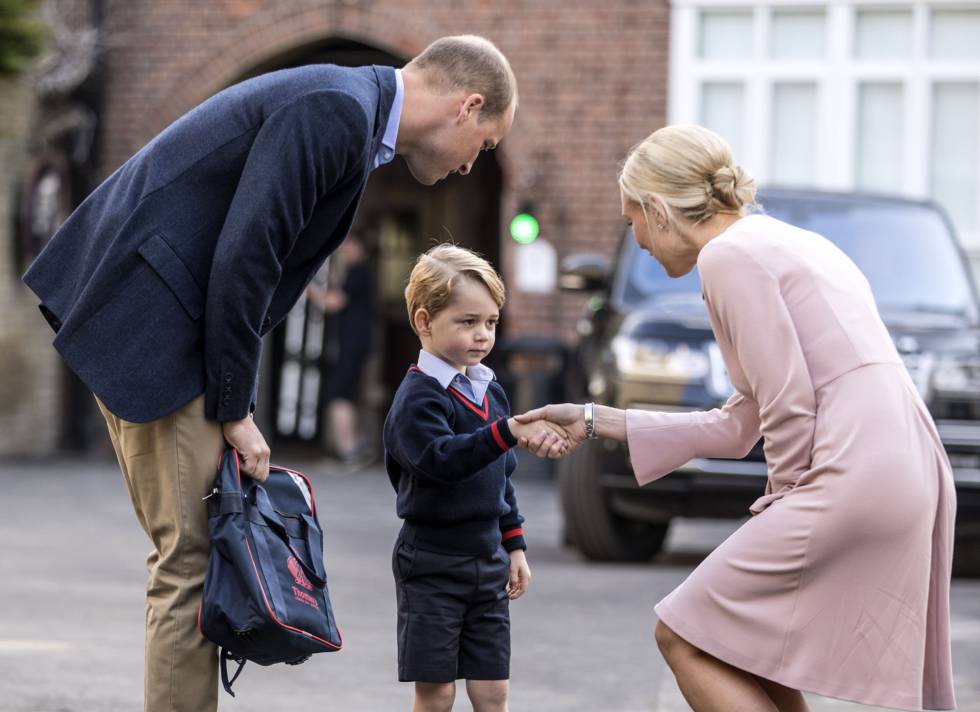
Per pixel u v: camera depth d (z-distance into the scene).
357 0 19.78
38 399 20.20
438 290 5.26
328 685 7.18
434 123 5.08
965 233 18.97
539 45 19.50
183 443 4.91
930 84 18.92
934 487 4.68
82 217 5.07
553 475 18.38
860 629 4.59
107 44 20.19
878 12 19.06
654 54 19.30
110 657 7.54
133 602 9.17
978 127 18.92
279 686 7.14
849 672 4.59
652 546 11.50
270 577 4.85
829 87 19.08
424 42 19.69
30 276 5.05
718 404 10.32
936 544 4.75
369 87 4.94
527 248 19.22
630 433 5.20
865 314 4.73
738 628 4.69
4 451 19.59
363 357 19.59
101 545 11.73
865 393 4.61
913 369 10.41
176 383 4.85
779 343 4.64
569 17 19.42
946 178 19.02
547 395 18.38
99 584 9.84
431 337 5.34
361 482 18.00
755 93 19.14
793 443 4.65
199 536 4.95
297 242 4.96
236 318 4.76
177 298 4.84
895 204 12.12
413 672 5.33
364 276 19.55
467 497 5.27
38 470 17.83
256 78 4.96
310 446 21.80
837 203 12.03
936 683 4.75
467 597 5.34
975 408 10.38
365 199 23.58
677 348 10.53
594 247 19.42
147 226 4.84
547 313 19.25
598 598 9.71
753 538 4.68
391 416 5.30
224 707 6.67
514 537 5.54
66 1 19.92
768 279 4.68
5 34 17.62
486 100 5.09
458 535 5.30
